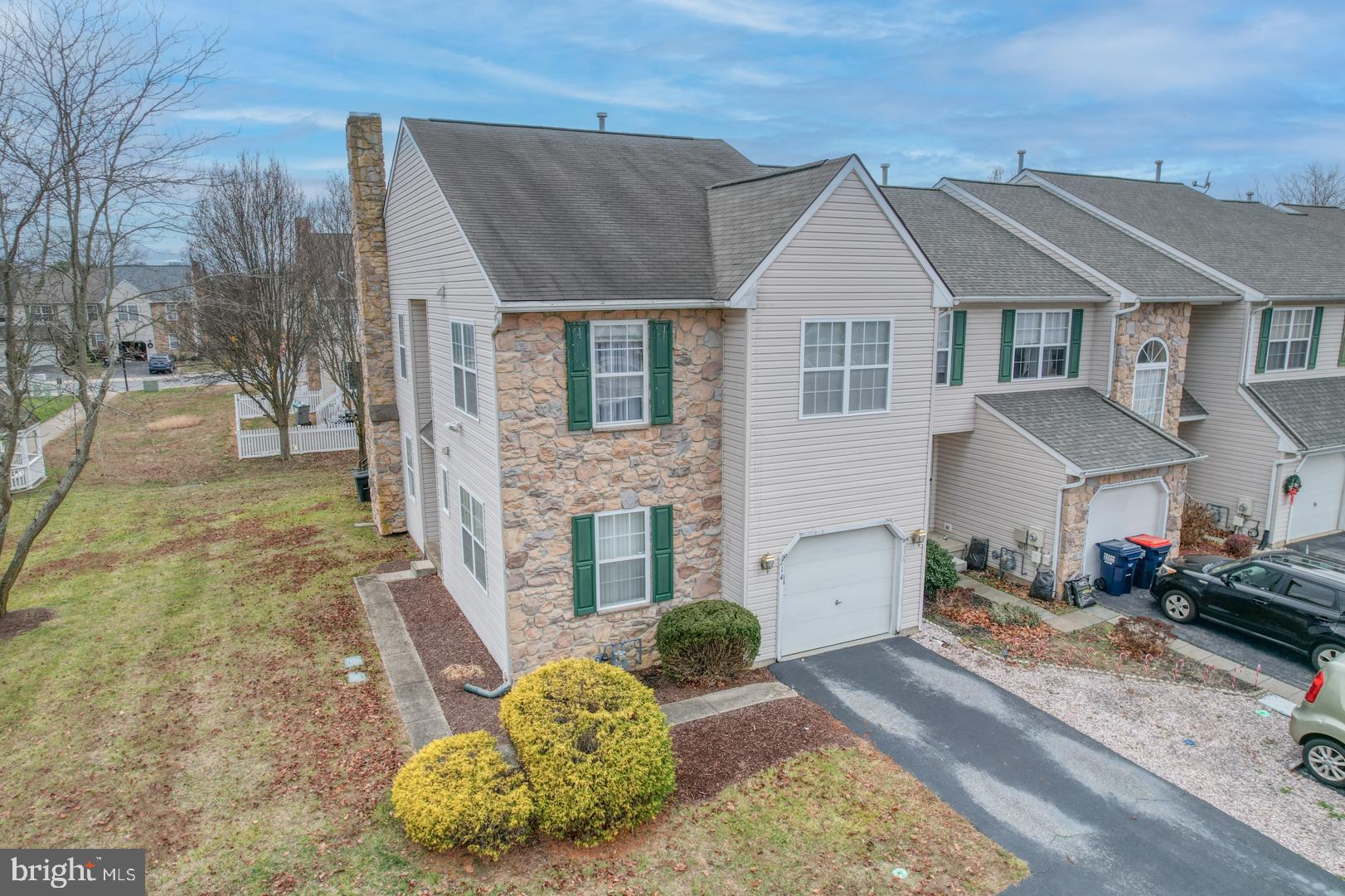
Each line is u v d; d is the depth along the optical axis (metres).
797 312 11.77
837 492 12.77
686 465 12.31
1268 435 18.88
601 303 10.77
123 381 45.12
